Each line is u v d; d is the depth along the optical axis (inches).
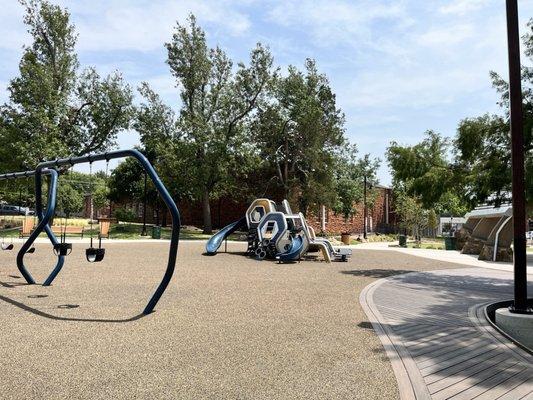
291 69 1469.0
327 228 1745.8
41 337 228.8
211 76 1434.5
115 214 1952.5
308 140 1429.6
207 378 175.2
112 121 1387.8
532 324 258.8
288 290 401.1
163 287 300.4
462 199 503.5
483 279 503.8
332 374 181.9
